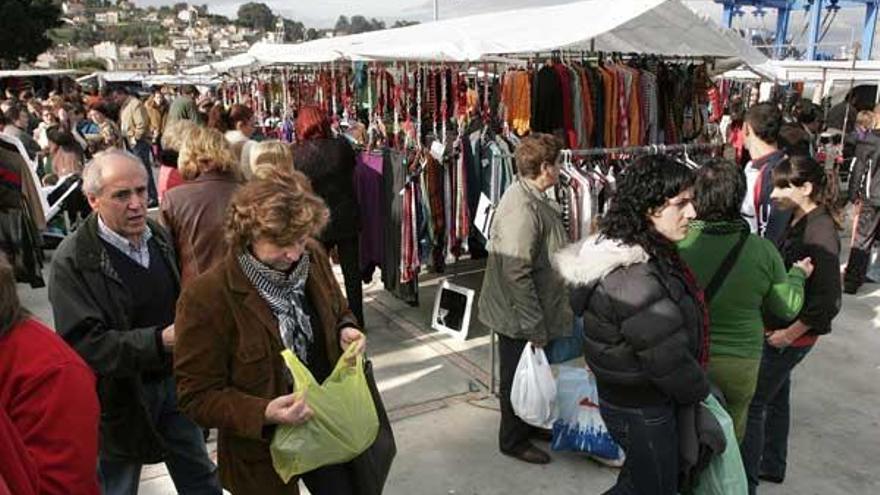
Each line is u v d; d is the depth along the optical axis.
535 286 3.06
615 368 2.08
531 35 4.61
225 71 12.62
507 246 2.98
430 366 4.48
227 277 1.79
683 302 2.01
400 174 5.05
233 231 1.79
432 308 5.60
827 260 2.60
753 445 2.73
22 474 1.18
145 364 2.04
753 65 5.21
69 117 11.62
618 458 3.18
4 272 1.34
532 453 3.30
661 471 2.12
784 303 2.39
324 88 9.00
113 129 10.38
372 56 5.15
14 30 37.56
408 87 6.02
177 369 1.81
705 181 2.29
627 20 4.33
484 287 3.25
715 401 2.24
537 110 4.81
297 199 1.76
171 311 2.33
